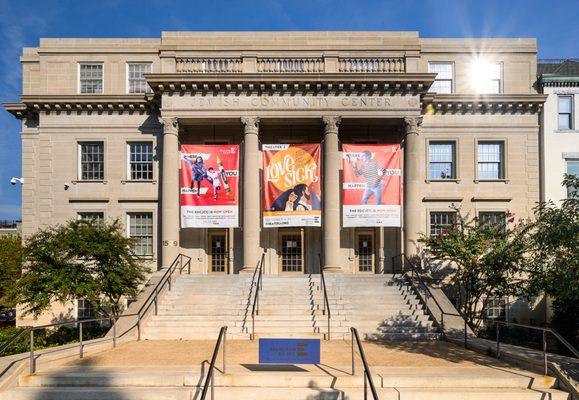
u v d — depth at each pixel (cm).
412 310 1748
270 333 1538
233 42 2483
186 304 1795
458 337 1493
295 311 1711
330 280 2014
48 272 1741
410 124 2280
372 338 1544
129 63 2573
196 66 2334
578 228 1191
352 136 2509
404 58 2316
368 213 2230
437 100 2462
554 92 2514
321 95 2291
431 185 2480
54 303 2355
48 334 1872
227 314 1698
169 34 2498
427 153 2498
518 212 2459
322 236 2398
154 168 2483
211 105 2284
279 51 2438
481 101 2466
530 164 2486
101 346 1324
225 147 2283
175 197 2292
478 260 1939
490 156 2527
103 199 2464
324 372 1034
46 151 2502
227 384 980
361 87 2270
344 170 2245
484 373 1036
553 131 2495
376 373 1022
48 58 2559
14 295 1789
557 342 1716
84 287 1688
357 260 2488
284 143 2500
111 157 2502
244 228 2252
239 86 2264
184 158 2270
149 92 2478
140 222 2492
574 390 945
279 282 2016
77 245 1798
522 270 1803
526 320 2350
